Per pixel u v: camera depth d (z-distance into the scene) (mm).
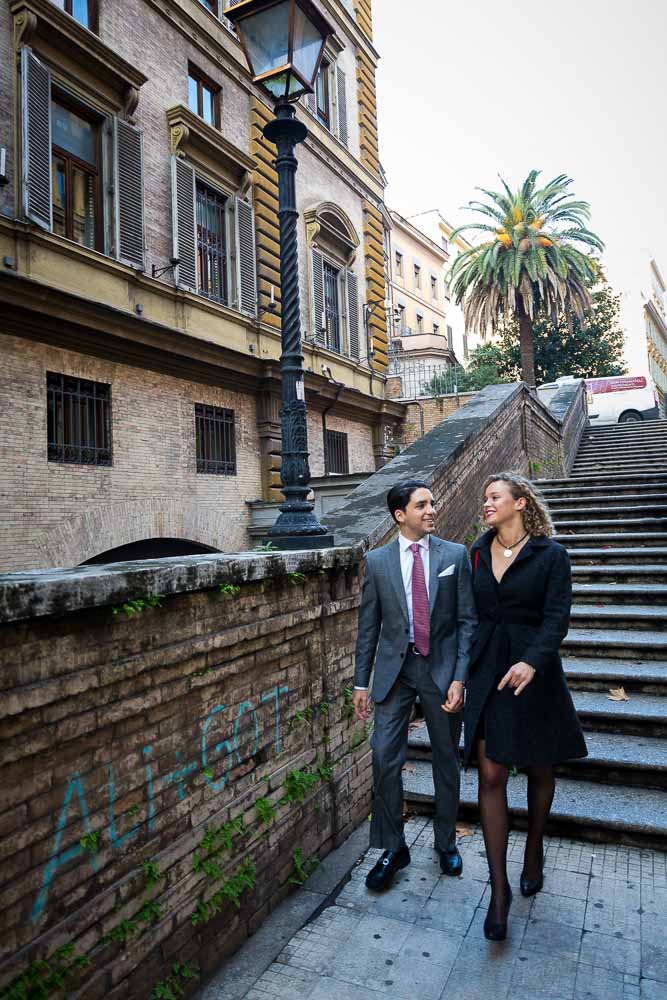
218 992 2744
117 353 11266
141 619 2523
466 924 3148
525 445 10680
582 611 5859
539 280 26797
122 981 2377
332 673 3957
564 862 3611
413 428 25766
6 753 1990
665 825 3654
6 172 9688
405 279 43594
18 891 2023
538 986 2730
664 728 4441
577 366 37812
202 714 2879
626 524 7617
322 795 3789
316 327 17062
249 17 4547
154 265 12367
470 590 3453
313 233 17000
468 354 47156
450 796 3559
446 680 3422
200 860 2768
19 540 9609
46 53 10414
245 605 3188
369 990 2742
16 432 9633
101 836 2338
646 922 3100
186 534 12625
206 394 13414
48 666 2129
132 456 11578
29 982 2010
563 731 3172
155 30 12734
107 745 2381
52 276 10219
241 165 14547
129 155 11750
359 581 4332
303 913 3252
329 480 15102
